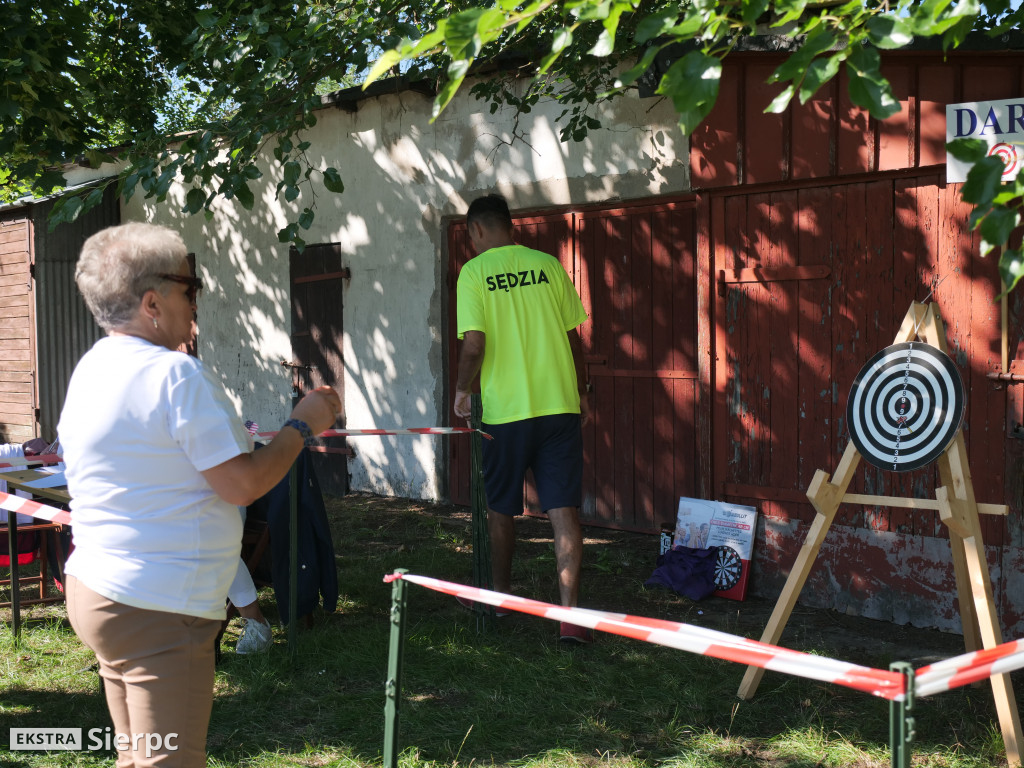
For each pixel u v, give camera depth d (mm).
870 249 4684
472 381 4406
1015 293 4242
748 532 5152
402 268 7883
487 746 3330
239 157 4832
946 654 4188
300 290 8883
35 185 6012
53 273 10617
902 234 4570
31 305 10570
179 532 1967
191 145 4824
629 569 5695
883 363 3678
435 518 7172
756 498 5180
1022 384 4223
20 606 4609
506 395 4375
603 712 3594
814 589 4965
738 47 4605
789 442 5031
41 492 4109
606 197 6438
